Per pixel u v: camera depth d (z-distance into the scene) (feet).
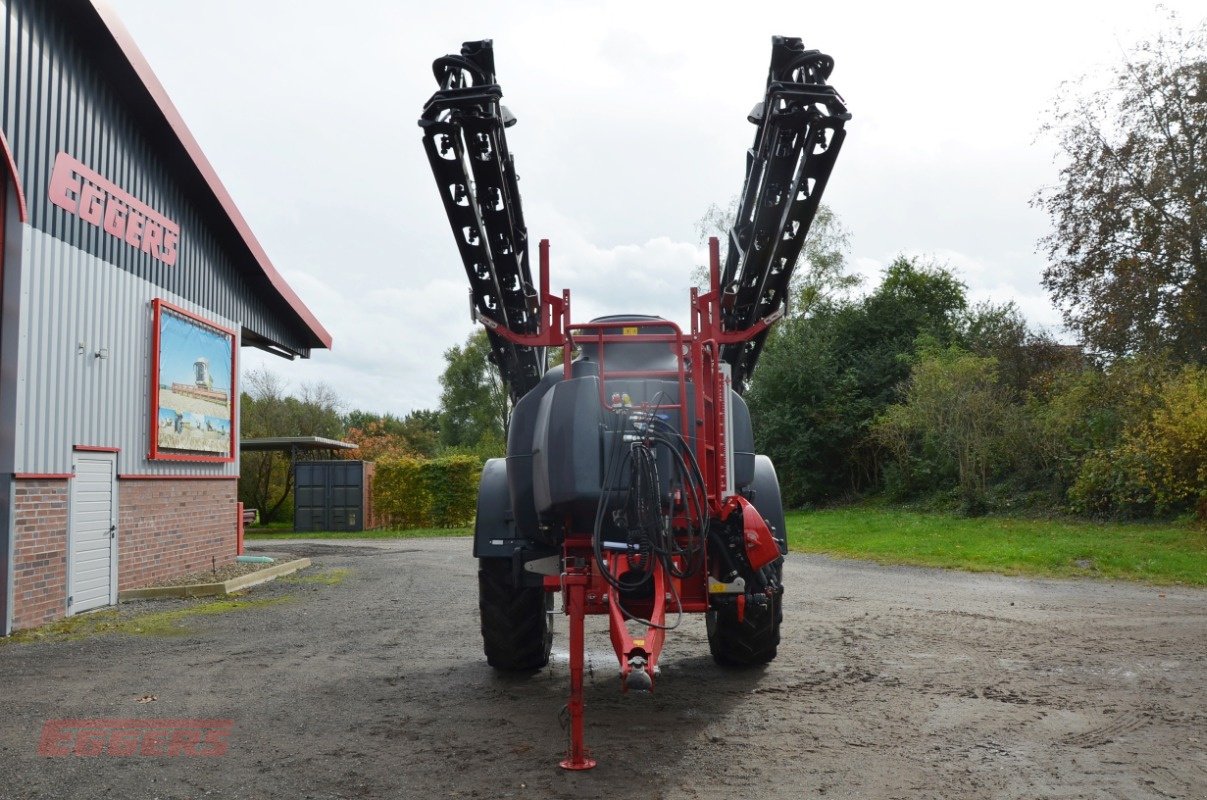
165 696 21.63
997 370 90.43
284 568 53.36
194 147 45.93
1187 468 59.52
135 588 42.47
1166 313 70.08
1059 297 75.15
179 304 47.34
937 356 98.37
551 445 18.75
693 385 19.22
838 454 116.26
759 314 22.17
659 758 16.42
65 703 21.01
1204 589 39.32
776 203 20.85
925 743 17.22
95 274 38.86
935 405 86.22
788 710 19.75
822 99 19.70
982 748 16.85
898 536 65.05
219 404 52.54
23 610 33.53
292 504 131.23
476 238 20.77
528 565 20.92
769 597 19.89
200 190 48.70
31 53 34.47
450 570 53.57
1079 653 25.71
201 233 50.14
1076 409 75.10
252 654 27.14
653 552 17.28
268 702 20.93
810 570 48.55
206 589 42.57
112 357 40.40
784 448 115.44
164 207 45.60
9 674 24.62
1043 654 25.61
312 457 138.00
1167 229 68.03
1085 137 72.28
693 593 18.79
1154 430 62.39
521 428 21.70
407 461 104.78
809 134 20.01
